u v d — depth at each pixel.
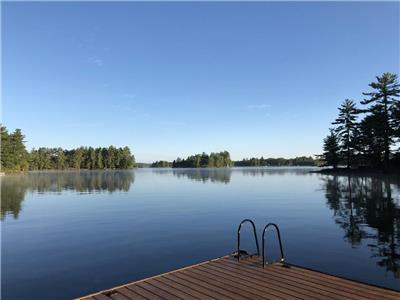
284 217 17.64
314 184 40.66
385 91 50.84
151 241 12.74
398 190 28.34
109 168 155.38
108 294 6.20
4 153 94.69
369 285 6.43
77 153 148.62
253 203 24.06
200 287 6.48
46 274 9.02
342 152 63.34
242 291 6.24
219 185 44.47
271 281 6.75
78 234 14.19
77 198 29.45
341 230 13.88
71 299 7.38
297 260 9.80
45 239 13.30
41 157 137.25
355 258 9.89
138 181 57.56
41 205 24.56
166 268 9.45
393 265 9.16
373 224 14.89
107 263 9.98
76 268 9.51
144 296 6.09
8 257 10.71
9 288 8.03
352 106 62.38
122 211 21.05
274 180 53.50
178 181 56.00
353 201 22.73
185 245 12.06
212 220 17.33
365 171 56.00
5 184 49.75
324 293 6.05
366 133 55.12
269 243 12.05
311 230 14.07
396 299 5.73
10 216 19.45
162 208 22.28
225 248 11.58
